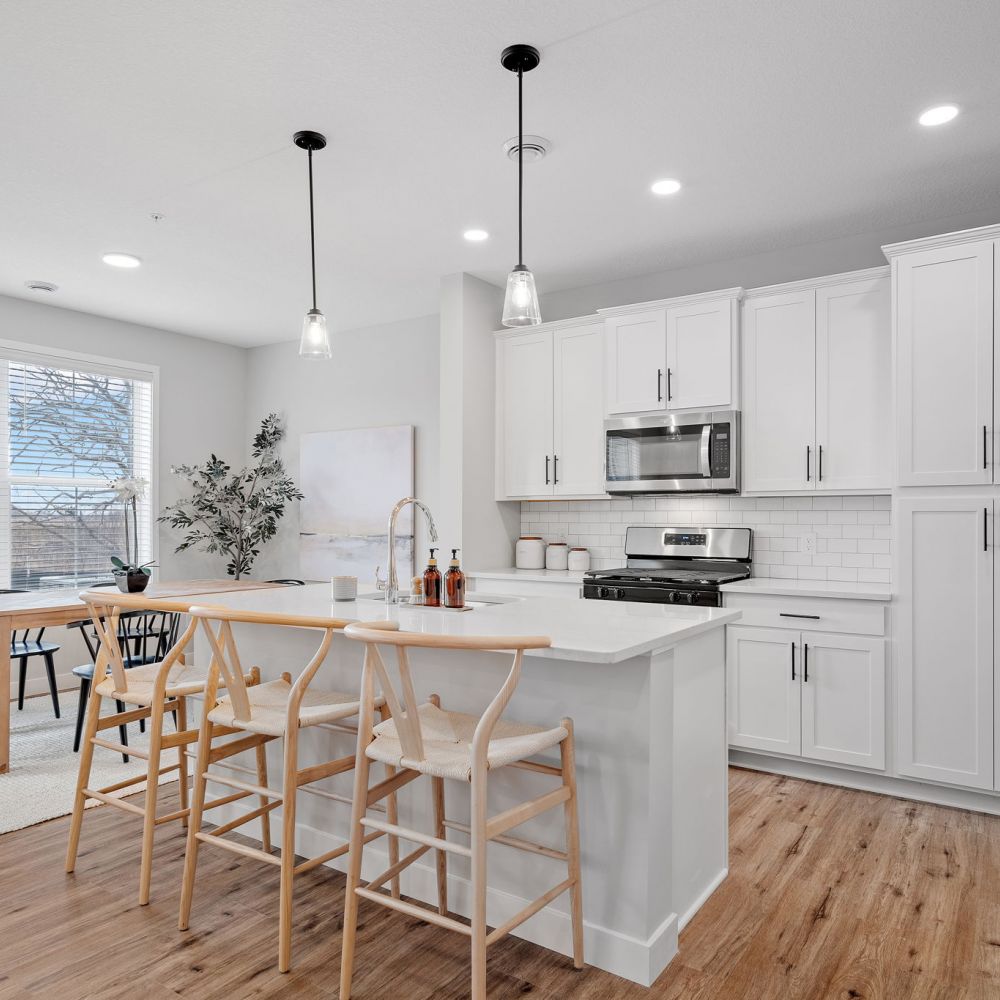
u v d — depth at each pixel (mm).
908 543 3055
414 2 2033
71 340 5066
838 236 3717
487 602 3184
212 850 2574
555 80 2398
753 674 3400
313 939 2033
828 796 3127
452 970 1896
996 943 2025
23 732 3910
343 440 5555
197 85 2424
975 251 2938
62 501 5047
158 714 2240
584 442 4238
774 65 2318
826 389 3521
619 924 1891
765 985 1844
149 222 3555
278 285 4523
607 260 4066
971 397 2932
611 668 1906
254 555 5828
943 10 2062
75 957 1937
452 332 4316
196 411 5844
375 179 3098
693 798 2168
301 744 2525
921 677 3021
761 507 3992
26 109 2564
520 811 1678
